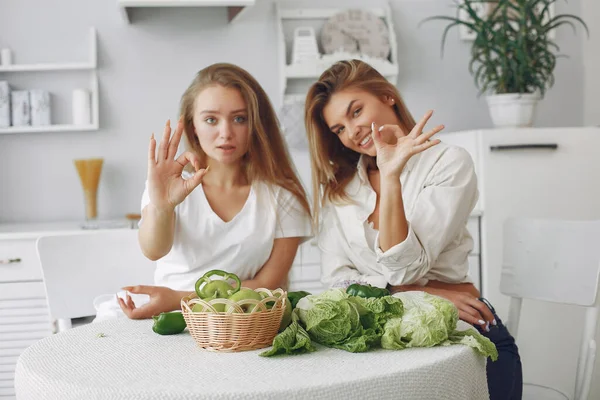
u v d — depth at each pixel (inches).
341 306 54.1
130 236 89.5
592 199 122.3
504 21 128.0
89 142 133.4
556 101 146.6
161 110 134.7
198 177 66.2
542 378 119.5
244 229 72.2
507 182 119.5
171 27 134.2
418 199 70.7
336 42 135.7
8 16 131.0
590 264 78.0
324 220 79.0
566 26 146.3
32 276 113.8
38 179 132.6
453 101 143.3
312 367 49.8
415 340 53.7
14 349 114.2
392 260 66.8
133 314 66.5
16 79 130.9
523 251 84.4
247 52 136.2
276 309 55.0
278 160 75.5
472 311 68.7
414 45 141.6
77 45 132.6
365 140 74.0
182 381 47.3
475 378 53.9
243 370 49.5
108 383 47.3
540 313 118.7
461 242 75.0
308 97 76.4
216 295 56.4
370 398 46.8
